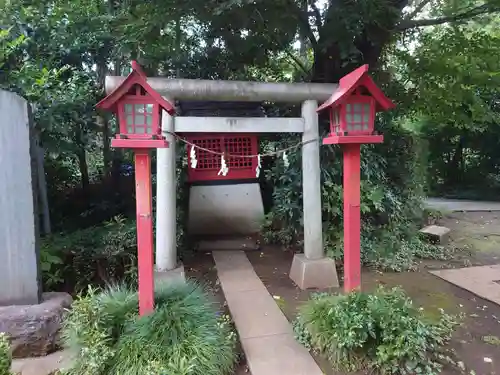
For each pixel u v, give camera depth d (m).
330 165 4.65
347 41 4.20
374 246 4.75
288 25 4.19
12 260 2.94
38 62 4.39
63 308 2.98
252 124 3.81
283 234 5.21
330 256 4.30
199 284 3.63
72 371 2.29
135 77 2.44
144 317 2.53
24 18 4.26
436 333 2.74
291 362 2.57
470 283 4.01
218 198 5.23
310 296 3.63
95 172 7.18
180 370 2.13
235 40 5.05
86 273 4.02
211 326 2.57
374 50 4.95
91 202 6.07
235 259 4.79
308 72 5.80
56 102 4.08
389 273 4.37
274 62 6.13
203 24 4.94
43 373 2.55
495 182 11.45
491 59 4.65
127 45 4.29
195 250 5.13
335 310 2.67
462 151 12.30
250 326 3.06
